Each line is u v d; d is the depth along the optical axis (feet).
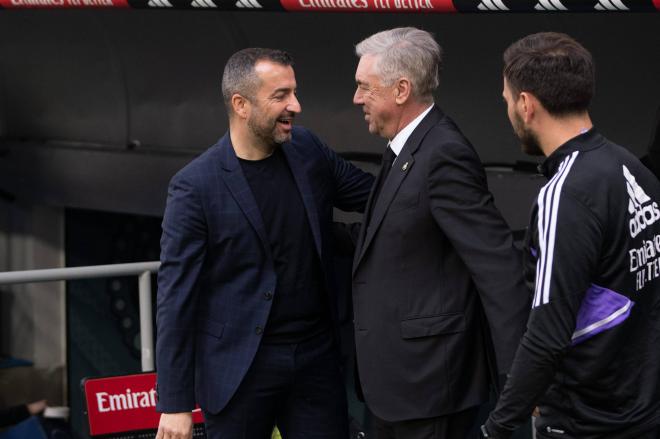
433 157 18.69
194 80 35.22
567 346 15.98
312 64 31.86
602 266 16.17
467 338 19.24
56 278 25.13
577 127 16.81
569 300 15.83
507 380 16.51
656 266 16.71
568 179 16.11
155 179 36.32
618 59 25.26
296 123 32.96
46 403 44.37
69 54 38.09
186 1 25.12
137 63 36.42
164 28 34.78
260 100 19.94
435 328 19.08
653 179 16.84
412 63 19.11
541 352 15.98
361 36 30.14
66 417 41.75
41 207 44.29
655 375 16.69
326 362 21.42
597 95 25.94
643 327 16.61
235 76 20.12
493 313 18.13
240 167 20.43
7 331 45.52
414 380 19.31
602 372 16.43
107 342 44.45
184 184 20.42
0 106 41.22
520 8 20.62
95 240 44.34
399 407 19.47
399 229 19.06
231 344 20.66
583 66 16.74
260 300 20.54
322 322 21.44
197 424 25.16
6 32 39.34
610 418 16.62
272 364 20.83
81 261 44.37
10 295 45.21
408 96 19.24
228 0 24.53
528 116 17.06
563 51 16.79
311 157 21.22
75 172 38.99
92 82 38.01
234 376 20.59
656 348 16.71
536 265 16.88
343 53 30.86
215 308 20.79
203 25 33.68
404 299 19.25
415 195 18.88
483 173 18.94
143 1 25.84
